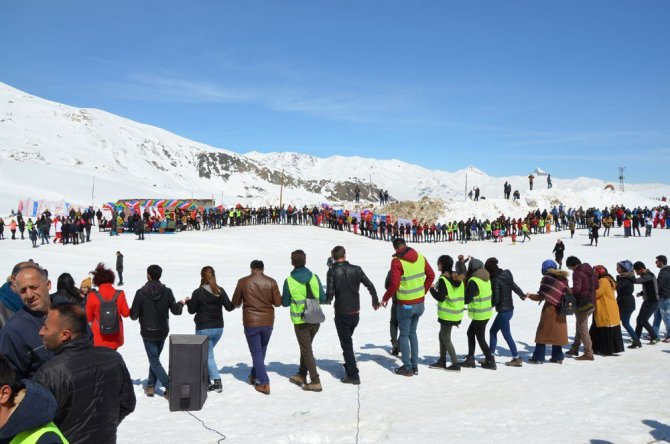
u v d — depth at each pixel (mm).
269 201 74312
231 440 5758
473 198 62125
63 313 3344
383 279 23375
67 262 26344
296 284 7688
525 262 28516
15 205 55312
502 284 9039
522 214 55594
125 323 15102
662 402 6832
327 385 7984
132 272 24750
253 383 8109
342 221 48031
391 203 64188
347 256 33875
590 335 10250
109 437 3361
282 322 14945
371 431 5969
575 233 43812
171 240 35625
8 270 22844
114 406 3422
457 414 6480
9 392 2740
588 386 7648
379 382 8078
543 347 9344
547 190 60375
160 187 115625
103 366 3371
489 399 7105
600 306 10000
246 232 42156
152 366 7379
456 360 8719
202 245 34375
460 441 5555
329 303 7773
